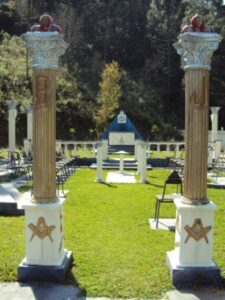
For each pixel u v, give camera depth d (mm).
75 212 9312
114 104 38969
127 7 60812
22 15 54781
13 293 4855
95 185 13953
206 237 5309
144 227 8023
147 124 43469
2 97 38531
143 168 14977
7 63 44594
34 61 5145
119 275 5395
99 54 54031
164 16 55562
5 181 14812
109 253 6297
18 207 9188
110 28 58531
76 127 40250
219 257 6199
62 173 15188
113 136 26453
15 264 5699
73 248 6520
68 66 48281
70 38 50750
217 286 5137
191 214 5293
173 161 20188
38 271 5188
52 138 5293
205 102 5219
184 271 5168
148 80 53375
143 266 5730
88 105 42312
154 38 55875
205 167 5328
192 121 5262
